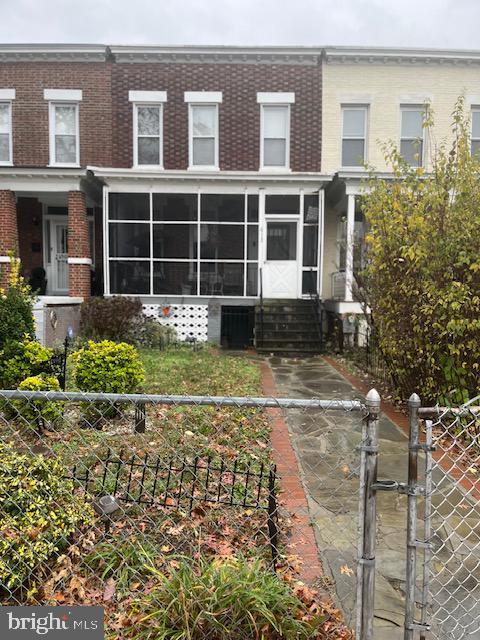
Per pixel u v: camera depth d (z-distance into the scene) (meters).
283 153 14.77
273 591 2.43
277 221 14.59
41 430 5.12
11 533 2.66
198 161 14.79
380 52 14.30
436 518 3.85
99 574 2.89
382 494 4.27
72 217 13.64
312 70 14.52
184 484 3.99
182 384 8.26
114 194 14.14
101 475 4.04
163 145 14.62
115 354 6.05
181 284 14.24
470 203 6.03
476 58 14.33
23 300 8.58
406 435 6.00
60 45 14.10
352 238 12.70
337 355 12.46
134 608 2.50
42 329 11.02
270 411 6.52
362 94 14.59
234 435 5.55
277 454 5.04
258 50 14.26
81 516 2.91
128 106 14.52
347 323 12.67
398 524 3.75
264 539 3.32
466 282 5.88
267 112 14.73
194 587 2.34
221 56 14.36
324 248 15.56
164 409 6.45
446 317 5.95
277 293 14.57
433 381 6.33
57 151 14.71
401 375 7.07
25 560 2.66
